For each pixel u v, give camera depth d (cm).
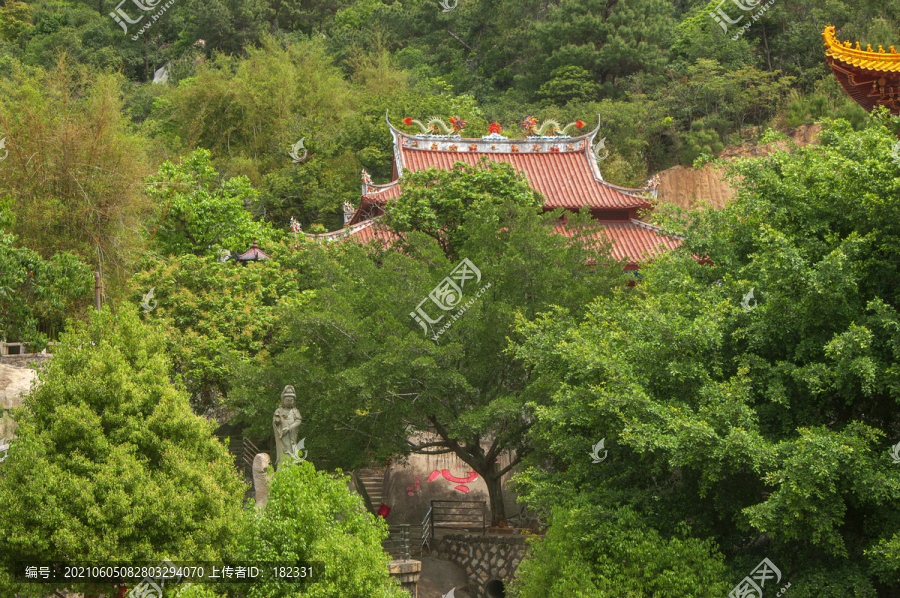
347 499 1278
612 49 5588
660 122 5238
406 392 1927
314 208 4825
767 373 1467
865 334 1292
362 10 7856
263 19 7662
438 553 2258
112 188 2475
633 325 1515
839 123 1761
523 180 2633
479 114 5450
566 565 1366
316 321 1886
